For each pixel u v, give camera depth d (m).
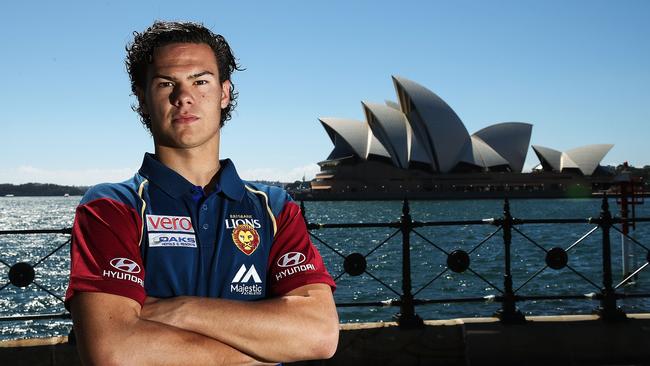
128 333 1.14
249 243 1.31
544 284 12.78
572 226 37.81
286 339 1.23
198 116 1.32
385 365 3.84
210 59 1.38
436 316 9.41
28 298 12.45
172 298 1.21
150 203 1.27
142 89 1.42
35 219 62.88
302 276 1.34
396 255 19.67
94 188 1.29
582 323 4.06
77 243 1.21
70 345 3.56
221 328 1.19
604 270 4.29
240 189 1.35
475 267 16.12
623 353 3.97
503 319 4.09
